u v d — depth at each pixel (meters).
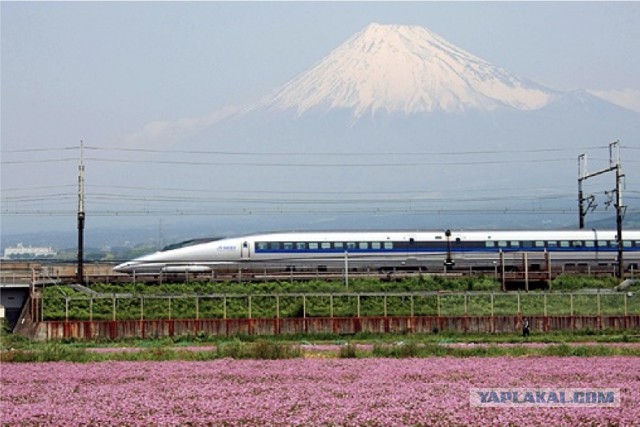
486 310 117.62
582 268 146.75
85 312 113.06
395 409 52.66
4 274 133.50
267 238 140.62
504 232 146.00
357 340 103.38
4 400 58.72
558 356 82.69
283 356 82.31
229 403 55.44
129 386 63.94
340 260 140.62
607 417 49.69
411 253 142.25
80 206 129.38
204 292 121.38
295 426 48.59
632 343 97.50
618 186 138.00
